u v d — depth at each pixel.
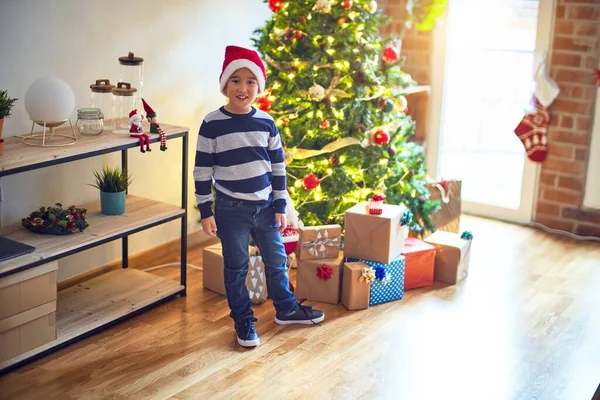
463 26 5.25
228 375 3.05
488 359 3.25
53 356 3.15
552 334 3.49
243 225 3.23
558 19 4.61
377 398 2.92
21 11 3.31
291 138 4.00
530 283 4.06
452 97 6.52
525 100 6.34
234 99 3.16
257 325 3.48
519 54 6.22
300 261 3.73
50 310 3.12
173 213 3.58
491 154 6.57
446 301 3.81
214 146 3.18
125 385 2.96
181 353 3.21
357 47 3.96
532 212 4.98
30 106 3.12
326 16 3.93
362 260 3.73
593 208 4.75
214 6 4.27
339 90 3.93
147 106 3.42
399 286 3.79
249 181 3.18
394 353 3.27
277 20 3.97
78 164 3.70
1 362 2.98
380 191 3.98
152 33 3.94
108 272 3.88
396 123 4.23
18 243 3.06
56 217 3.24
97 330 3.33
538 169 4.89
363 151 4.05
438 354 3.28
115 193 3.47
